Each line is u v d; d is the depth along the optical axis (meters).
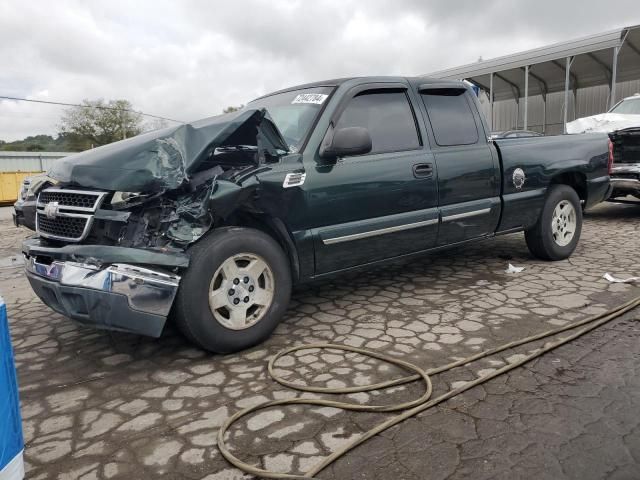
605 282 4.74
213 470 2.17
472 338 3.52
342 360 3.24
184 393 2.88
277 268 3.50
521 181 5.03
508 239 6.95
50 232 3.41
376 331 3.73
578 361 3.09
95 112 47.84
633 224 8.16
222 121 3.33
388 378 2.96
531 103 23.94
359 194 3.87
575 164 5.50
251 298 3.41
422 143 4.35
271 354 3.39
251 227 3.66
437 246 4.53
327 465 2.16
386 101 4.25
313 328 3.86
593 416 2.47
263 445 2.33
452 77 20.55
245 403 2.73
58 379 3.14
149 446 2.36
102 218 3.13
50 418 2.66
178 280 3.07
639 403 2.58
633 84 20.23
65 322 4.26
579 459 2.15
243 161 3.73
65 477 2.15
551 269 5.29
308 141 3.72
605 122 10.01
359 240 3.92
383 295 4.62
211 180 3.23
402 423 2.47
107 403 2.80
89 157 3.32
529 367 3.04
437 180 4.35
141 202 3.17
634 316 3.82
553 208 5.40
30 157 34.81
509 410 2.56
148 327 3.02
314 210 3.65
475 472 2.09
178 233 3.14
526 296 4.41
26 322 4.32
